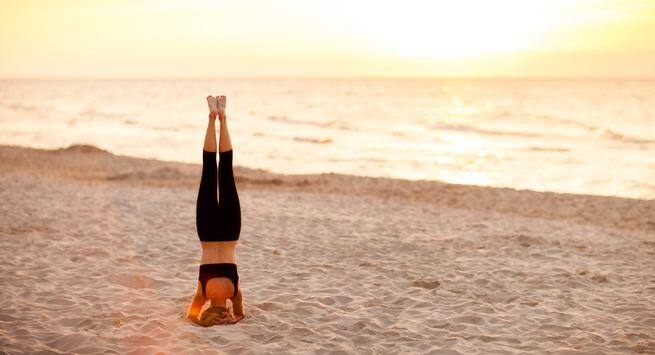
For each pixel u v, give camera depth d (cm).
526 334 516
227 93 12325
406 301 620
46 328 498
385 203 1410
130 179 1695
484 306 601
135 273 712
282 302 605
